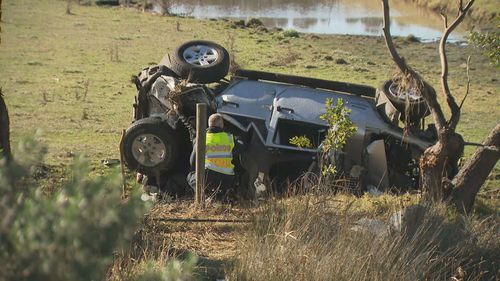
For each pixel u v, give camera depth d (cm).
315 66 4644
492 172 2434
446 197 1544
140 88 2017
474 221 1372
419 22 7400
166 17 6800
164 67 2042
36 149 530
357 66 4741
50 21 6138
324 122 1955
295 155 1905
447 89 1526
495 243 1261
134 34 5703
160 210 1404
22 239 473
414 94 1948
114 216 487
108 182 522
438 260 1173
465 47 5700
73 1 7306
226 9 8288
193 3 8644
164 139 1873
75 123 3125
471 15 7175
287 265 1082
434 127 1983
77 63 4522
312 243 1153
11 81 3941
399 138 1942
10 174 514
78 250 478
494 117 3619
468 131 3309
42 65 4425
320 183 1472
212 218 1382
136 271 962
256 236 1184
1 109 1251
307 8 8638
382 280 1085
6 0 7075
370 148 1889
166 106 1945
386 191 1778
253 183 1873
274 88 2056
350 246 1139
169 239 1221
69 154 2508
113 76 4206
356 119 1948
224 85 2145
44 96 3528
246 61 4641
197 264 1142
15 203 503
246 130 1944
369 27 7094
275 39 5703
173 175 1905
